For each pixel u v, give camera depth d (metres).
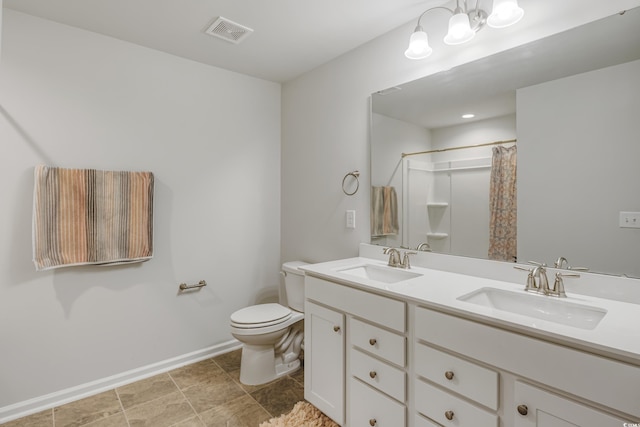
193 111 2.52
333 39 2.19
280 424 1.77
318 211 2.63
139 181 2.21
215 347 2.65
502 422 1.08
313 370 1.86
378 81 2.15
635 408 0.84
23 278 1.88
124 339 2.22
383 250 2.12
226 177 2.71
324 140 2.57
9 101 1.84
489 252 1.64
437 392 1.25
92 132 2.09
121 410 1.92
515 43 1.54
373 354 1.51
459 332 1.18
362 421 1.56
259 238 2.92
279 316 2.24
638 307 1.20
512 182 1.57
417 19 1.93
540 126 1.47
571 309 1.26
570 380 0.94
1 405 1.83
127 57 2.22
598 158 1.32
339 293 1.68
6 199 1.84
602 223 1.31
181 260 2.48
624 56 1.26
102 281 2.14
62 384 2.00
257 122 2.89
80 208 2.00
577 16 1.36
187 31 2.09
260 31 2.09
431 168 1.88
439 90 1.83
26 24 1.88
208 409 1.94
